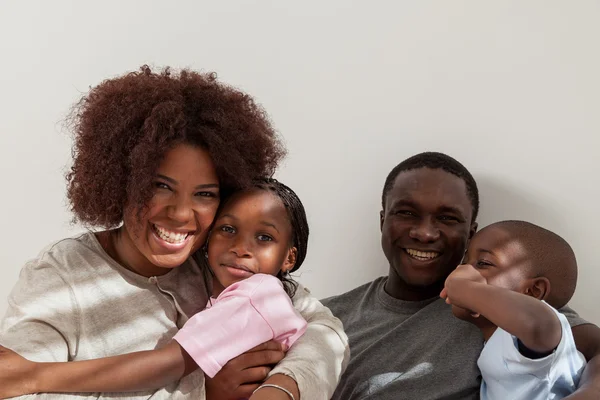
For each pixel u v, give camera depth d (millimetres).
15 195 2336
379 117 2129
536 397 1395
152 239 1321
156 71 2252
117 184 1326
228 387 1300
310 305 1501
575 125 1991
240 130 1404
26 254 2336
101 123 1349
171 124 1297
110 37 2281
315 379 1275
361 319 1843
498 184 2043
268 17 2201
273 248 1448
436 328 1680
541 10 2008
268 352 1316
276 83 2203
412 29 2098
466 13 2057
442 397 1565
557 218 2006
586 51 1981
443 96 2078
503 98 2033
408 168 1820
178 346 1275
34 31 2316
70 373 1194
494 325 1544
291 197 1500
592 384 1352
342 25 2148
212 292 1472
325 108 2172
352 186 2160
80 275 1320
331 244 2189
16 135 2328
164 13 2256
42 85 2312
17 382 1169
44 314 1249
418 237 1736
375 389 1634
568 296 1596
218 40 2232
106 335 1308
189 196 1325
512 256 1561
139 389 1247
